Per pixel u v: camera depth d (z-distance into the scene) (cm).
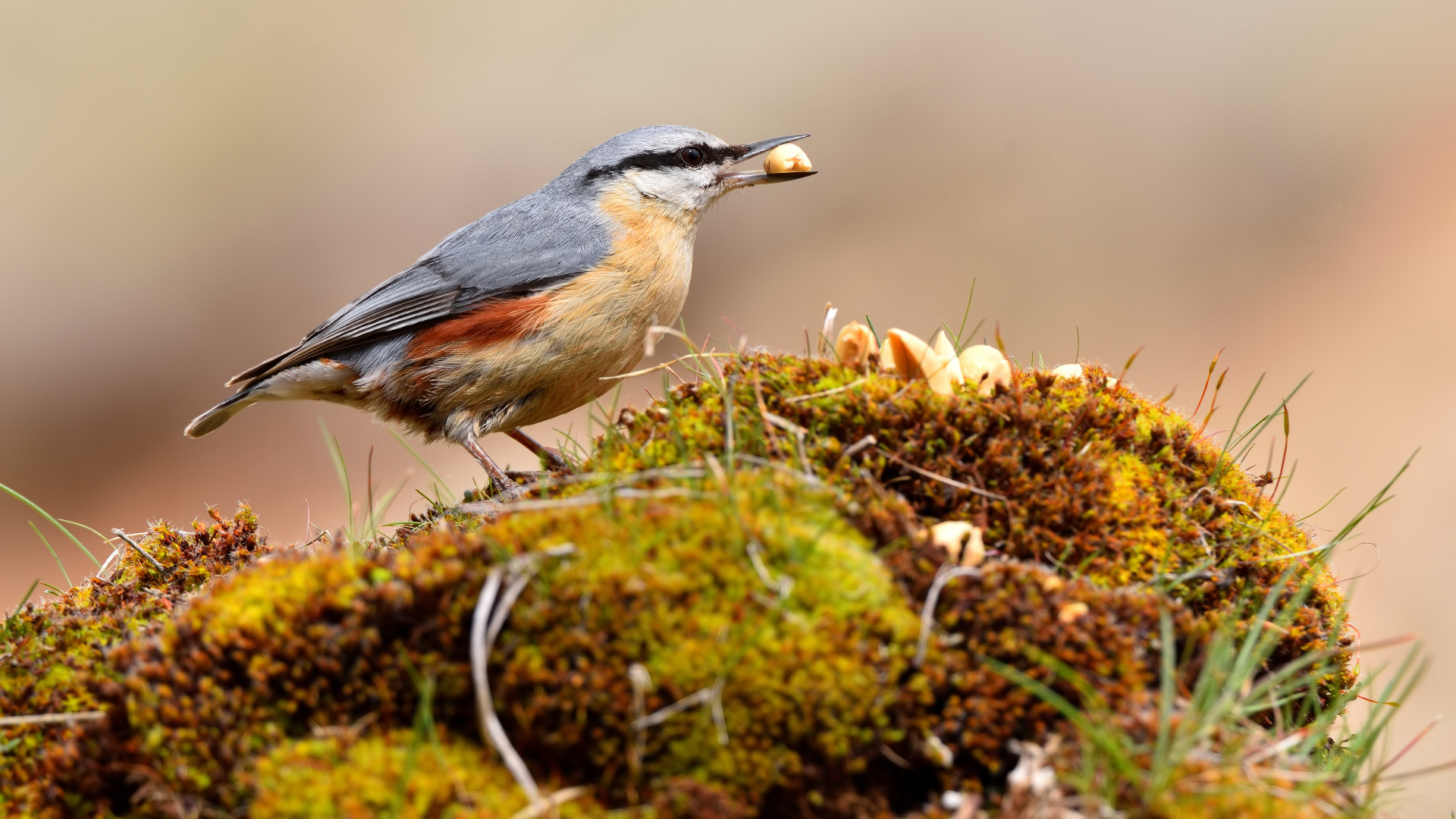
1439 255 1955
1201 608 537
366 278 2209
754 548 417
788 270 2233
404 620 422
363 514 761
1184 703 429
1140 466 580
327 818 381
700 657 398
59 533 1762
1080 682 405
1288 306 1939
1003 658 421
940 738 409
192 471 1862
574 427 1366
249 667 423
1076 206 2223
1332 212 2095
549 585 411
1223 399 1748
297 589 440
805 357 621
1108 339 1988
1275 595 490
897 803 412
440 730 411
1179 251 2116
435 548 442
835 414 551
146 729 424
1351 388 1702
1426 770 452
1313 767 448
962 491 532
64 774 440
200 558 682
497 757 403
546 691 400
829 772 400
